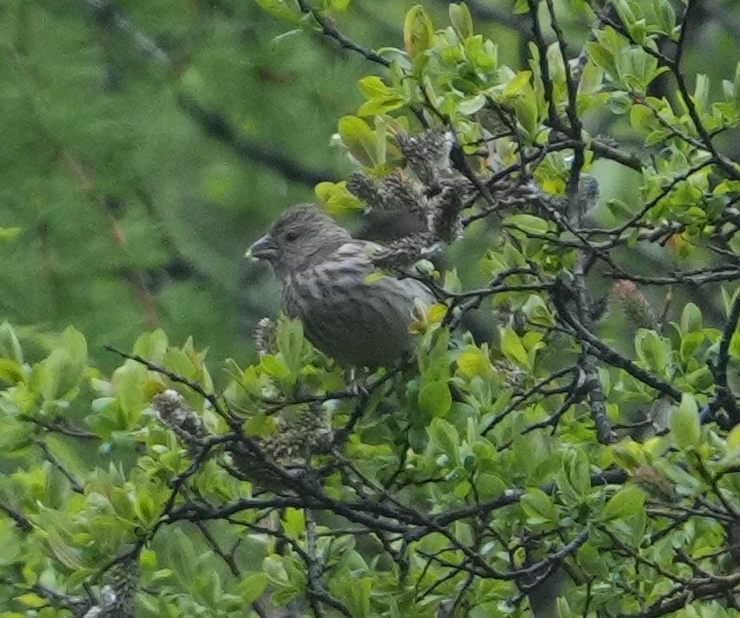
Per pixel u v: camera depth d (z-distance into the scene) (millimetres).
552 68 9930
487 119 10242
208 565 9398
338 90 14727
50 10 13555
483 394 9492
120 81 14047
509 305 10805
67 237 12984
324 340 11547
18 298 12844
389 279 11266
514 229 10039
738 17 17906
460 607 9750
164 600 9203
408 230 10945
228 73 14266
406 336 11344
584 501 8602
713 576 8664
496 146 10188
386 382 10172
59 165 13055
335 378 10281
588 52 9812
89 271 13023
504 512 9203
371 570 9938
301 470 9352
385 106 9172
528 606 9719
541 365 10594
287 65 14555
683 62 17391
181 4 14062
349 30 17281
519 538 9539
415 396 9562
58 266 12969
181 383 9133
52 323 12828
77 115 12930
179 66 14227
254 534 10359
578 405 11484
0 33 13000
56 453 9852
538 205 9602
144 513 8734
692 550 9297
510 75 9875
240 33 14469
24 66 12977
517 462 9008
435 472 9555
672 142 10125
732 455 8078
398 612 9367
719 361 9562
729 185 9828
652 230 9992
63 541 8773
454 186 8773
